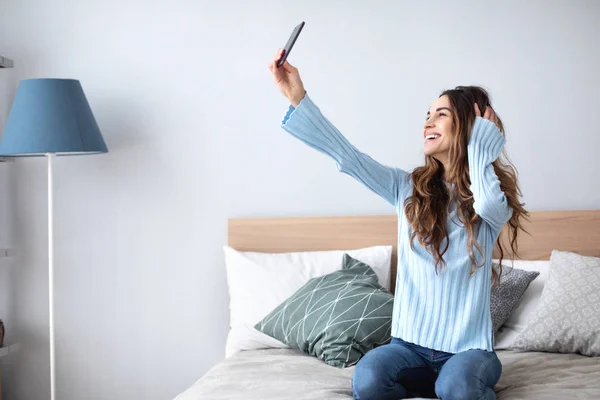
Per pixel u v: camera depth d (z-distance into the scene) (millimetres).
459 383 1740
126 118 3373
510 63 3174
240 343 2859
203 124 3338
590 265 2713
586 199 3141
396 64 3229
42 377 3412
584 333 2498
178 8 3346
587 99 3141
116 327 3383
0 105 3416
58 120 3008
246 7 3312
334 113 3262
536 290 2801
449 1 3197
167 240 3355
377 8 3236
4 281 3432
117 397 3385
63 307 3408
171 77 3352
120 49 3375
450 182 2076
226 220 3328
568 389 1956
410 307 2016
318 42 3270
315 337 2561
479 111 2061
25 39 3416
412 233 2059
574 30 3141
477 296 1972
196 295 3340
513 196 2117
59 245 3410
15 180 3422
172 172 3352
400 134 3227
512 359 2441
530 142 3166
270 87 3307
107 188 3383
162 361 3361
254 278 3012
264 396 1955
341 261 3061
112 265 3383
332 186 3271
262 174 3309
